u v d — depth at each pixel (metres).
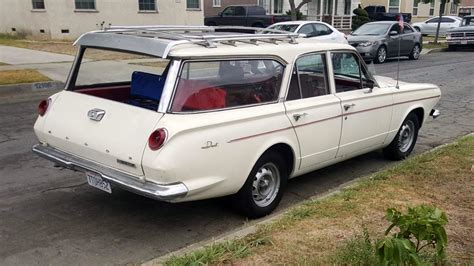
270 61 4.91
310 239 4.23
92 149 4.45
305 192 5.84
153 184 4.12
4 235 4.49
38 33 23.86
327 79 5.56
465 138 7.87
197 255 3.86
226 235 4.49
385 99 6.32
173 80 4.22
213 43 4.56
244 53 4.65
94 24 23.98
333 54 5.62
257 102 4.80
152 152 4.05
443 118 9.95
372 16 39.34
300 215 4.74
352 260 3.78
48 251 4.23
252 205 4.88
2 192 5.52
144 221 4.89
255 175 4.84
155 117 4.17
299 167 5.30
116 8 24.50
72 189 5.66
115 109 4.46
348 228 4.48
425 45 27.86
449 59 21.73
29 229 4.62
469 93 12.81
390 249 3.05
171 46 4.26
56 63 16.02
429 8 47.31
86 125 4.55
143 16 25.48
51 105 5.01
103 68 5.19
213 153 4.31
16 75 13.17
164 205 5.27
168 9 26.33
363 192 5.39
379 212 4.86
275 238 4.23
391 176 5.93
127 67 5.11
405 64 19.39
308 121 5.20
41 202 5.27
